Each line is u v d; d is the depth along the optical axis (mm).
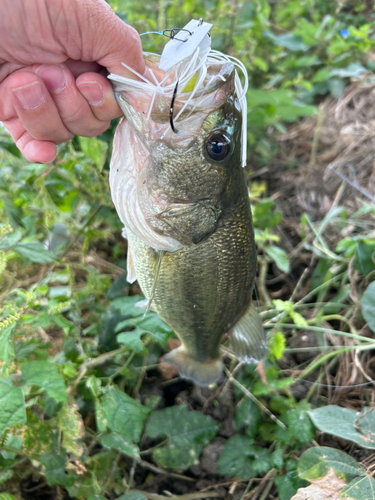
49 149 204
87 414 320
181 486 298
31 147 204
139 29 465
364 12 697
